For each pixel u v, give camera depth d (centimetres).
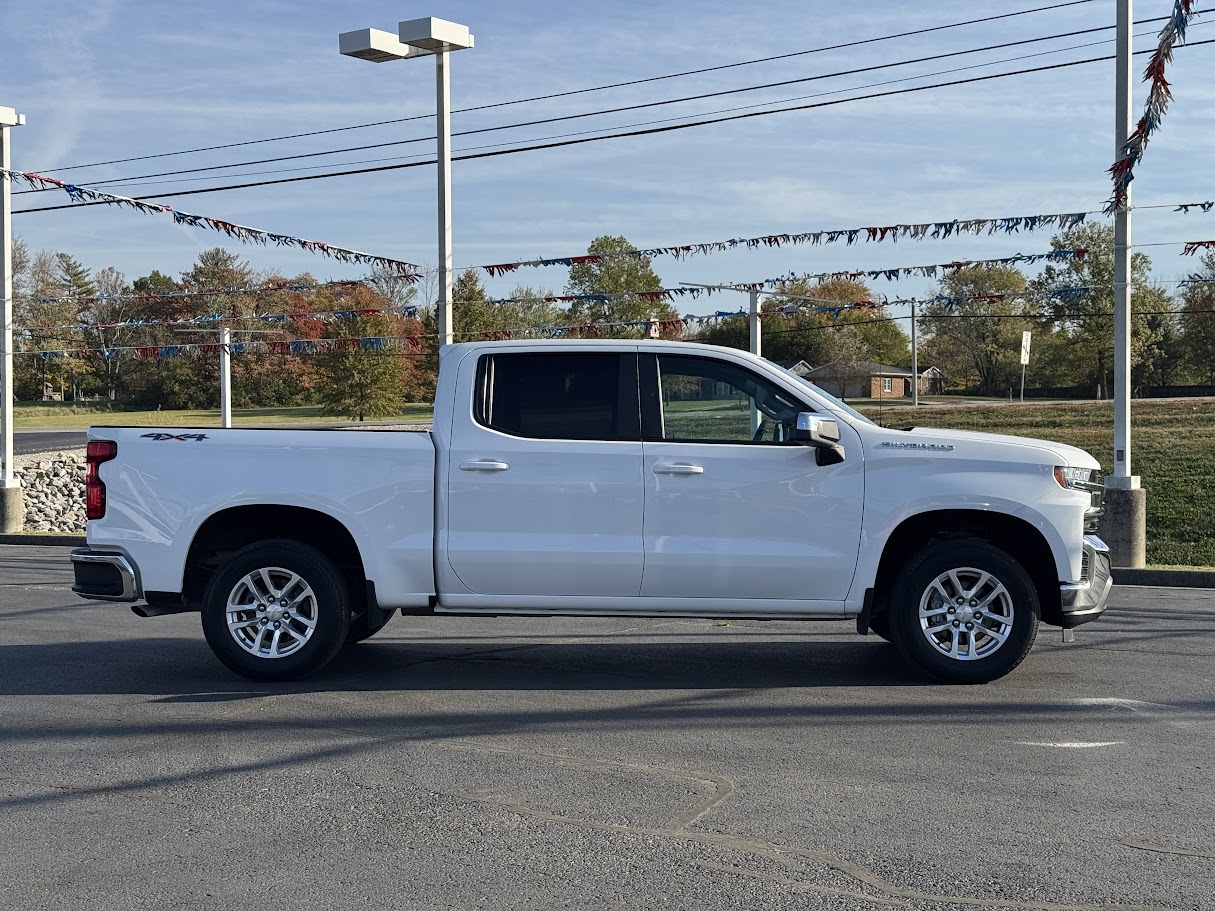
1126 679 766
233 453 761
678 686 755
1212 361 5847
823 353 6788
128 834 486
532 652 877
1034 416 3675
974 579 743
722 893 418
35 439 4778
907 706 695
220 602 760
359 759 591
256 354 6750
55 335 6925
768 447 743
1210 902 409
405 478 753
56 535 1805
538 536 746
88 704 715
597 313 4475
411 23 1482
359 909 406
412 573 754
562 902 411
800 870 439
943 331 7781
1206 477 2519
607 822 494
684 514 740
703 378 756
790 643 913
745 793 532
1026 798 523
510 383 761
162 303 7256
